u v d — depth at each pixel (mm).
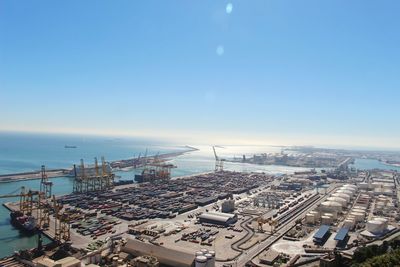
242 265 151875
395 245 153500
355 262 136875
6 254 164500
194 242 183125
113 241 175250
